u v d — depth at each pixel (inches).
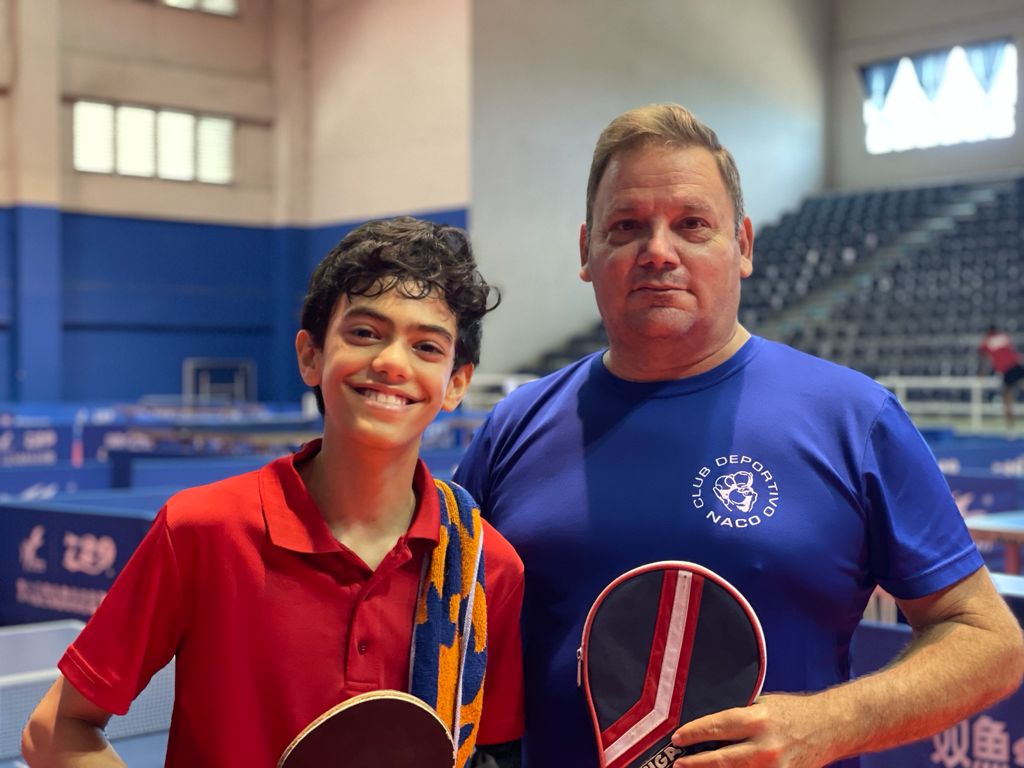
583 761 63.6
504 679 61.3
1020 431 521.3
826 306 689.0
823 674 62.3
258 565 53.0
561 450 68.1
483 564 58.2
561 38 681.0
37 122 668.7
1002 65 744.3
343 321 54.1
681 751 56.3
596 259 66.4
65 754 52.2
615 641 57.6
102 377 719.1
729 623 56.4
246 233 762.2
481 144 652.1
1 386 674.2
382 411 53.1
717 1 756.6
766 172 789.2
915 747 105.9
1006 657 60.2
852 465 62.8
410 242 54.3
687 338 64.9
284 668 52.8
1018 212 687.1
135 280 722.2
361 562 53.6
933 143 777.6
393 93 693.3
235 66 746.2
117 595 53.1
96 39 695.1
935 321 633.6
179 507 53.5
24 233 667.4
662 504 63.6
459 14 649.0
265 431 383.6
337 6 732.7
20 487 293.4
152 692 107.3
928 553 61.7
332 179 743.1
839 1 819.4
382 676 53.7
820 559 61.4
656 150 63.7
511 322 666.8
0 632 122.3
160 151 729.0
